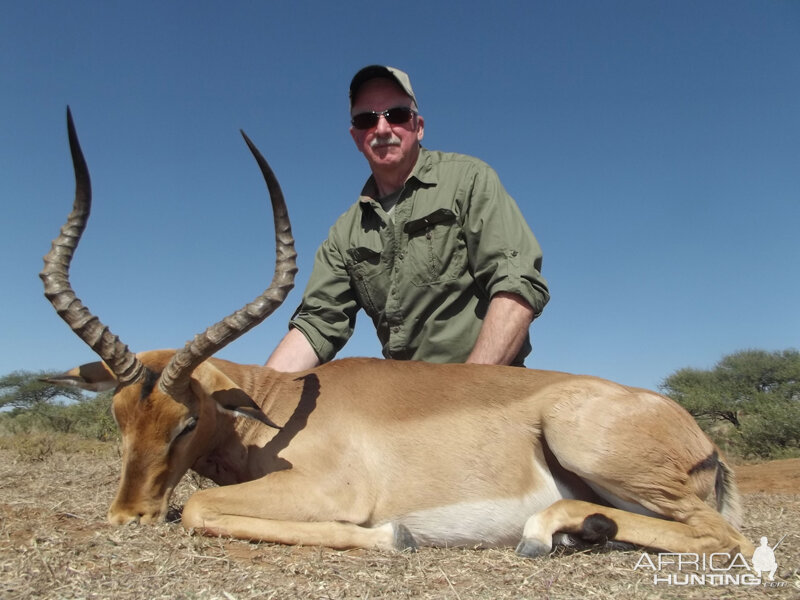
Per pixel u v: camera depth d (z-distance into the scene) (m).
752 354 7.39
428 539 1.19
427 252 1.63
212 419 1.26
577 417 1.18
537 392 1.24
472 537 1.19
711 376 7.49
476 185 1.61
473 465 1.20
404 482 1.20
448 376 1.29
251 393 1.32
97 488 1.64
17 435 3.85
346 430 1.23
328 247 1.75
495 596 0.84
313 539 1.09
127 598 0.79
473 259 1.61
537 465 1.22
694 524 1.12
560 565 0.99
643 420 1.17
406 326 1.66
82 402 5.03
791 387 7.02
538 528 1.09
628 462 1.15
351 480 1.20
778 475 3.01
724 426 7.47
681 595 0.85
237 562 0.96
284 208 1.21
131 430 1.16
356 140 1.77
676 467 1.15
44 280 1.15
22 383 6.78
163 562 0.94
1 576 0.85
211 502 1.11
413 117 1.73
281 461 1.22
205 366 1.27
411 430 1.23
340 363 1.37
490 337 1.48
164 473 1.17
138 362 1.17
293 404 1.30
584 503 1.13
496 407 1.24
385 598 0.83
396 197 1.71
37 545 0.99
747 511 1.69
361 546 1.10
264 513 1.14
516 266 1.52
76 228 1.18
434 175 1.64
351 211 1.74
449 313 1.64
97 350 1.15
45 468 2.06
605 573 0.95
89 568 0.90
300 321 1.71
